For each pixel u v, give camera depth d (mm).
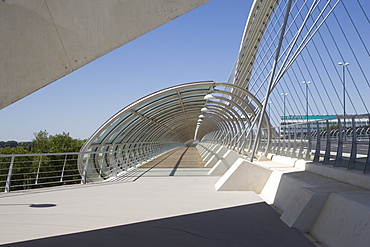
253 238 4938
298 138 16547
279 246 4570
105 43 4594
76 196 8703
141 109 15891
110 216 6398
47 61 4336
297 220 5414
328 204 5223
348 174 6812
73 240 4820
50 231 5320
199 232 5266
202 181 11953
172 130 43188
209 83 14094
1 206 7355
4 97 4121
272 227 5551
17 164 30188
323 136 14227
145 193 9203
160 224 5773
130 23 4707
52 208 7148
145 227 5574
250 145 19828
